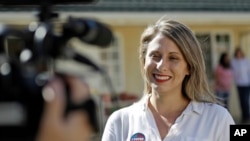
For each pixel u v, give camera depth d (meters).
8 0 1.81
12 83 1.39
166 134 3.45
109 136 3.56
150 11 15.29
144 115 3.52
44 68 1.51
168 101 3.47
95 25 1.65
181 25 3.40
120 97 13.01
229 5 16.44
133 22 15.29
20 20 13.22
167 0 15.87
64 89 1.42
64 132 1.39
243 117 15.66
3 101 1.39
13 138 1.38
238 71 15.47
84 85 1.47
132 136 3.49
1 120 1.38
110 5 14.97
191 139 3.39
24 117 1.38
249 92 15.59
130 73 15.62
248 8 16.56
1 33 1.50
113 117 3.63
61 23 1.65
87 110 1.45
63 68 1.64
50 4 1.82
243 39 16.75
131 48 15.52
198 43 3.42
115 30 15.37
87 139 1.45
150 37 3.47
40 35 1.53
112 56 15.43
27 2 1.82
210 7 16.14
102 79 1.71
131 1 15.41
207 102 3.52
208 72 16.48
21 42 1.53
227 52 16.55
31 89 1.39
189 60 3.38
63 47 1.59
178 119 3.43
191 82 3.45
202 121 3.44
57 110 1.39
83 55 1.64
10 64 1.43
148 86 3.59
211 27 16.41
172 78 3.40
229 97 15.73
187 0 16.11
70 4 1.83
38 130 1.38
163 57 3.38
